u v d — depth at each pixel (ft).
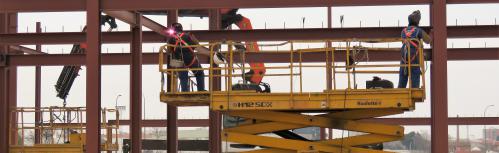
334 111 61.16
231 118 61.62
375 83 59.26
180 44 64.54
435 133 63.98
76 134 106.63
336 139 59.82
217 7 71.41
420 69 59.36
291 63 59.26
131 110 83.76
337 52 106.42
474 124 163.43
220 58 63.10
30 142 225.35
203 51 113.70
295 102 57.98
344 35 93.56
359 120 63.87
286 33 95.30
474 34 94.63
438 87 64.39
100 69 70.44
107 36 107.04
